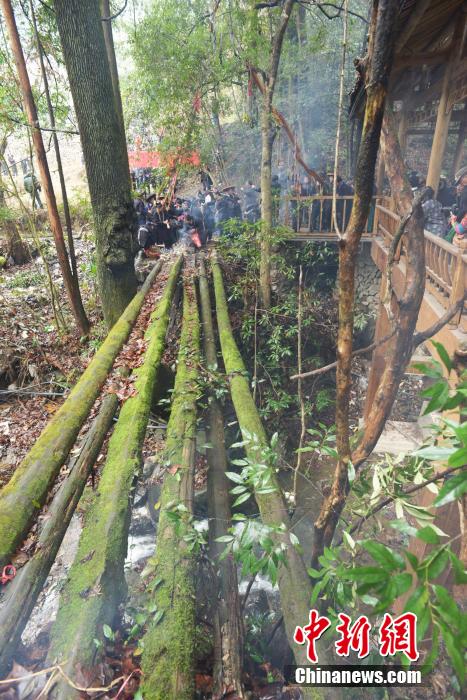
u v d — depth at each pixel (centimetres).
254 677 205
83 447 333
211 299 794
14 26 598
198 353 494
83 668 169
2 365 727
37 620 322
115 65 766
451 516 266
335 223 120
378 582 63
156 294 721
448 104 616
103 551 229
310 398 744
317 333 817
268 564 140
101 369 439
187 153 988
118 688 172
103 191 625
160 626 189
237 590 236
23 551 220
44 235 1198
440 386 92
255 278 773
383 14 94
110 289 675
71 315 871
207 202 1144
